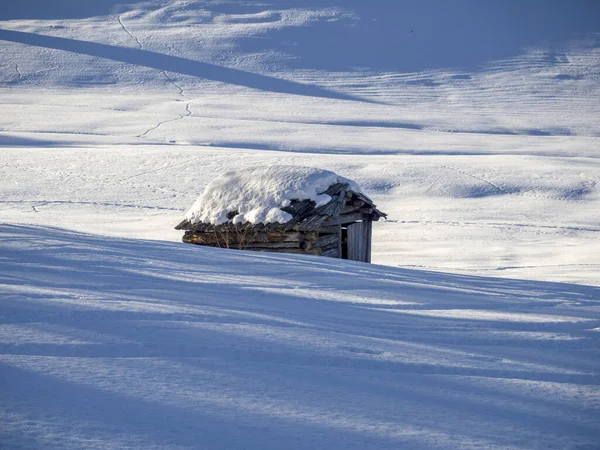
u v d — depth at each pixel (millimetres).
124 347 7750
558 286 19078
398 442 5742
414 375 7848
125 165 94375
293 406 6379
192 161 97438
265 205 29953
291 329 9594
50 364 6824
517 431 6219
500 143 153500
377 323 11055
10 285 10914
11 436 4988
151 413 5820
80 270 13180
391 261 49844
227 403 6270
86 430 5277
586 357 9500
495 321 11828
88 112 192250
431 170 93625
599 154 139250
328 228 31750
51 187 81438
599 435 6258
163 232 58062
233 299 11883
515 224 67438
